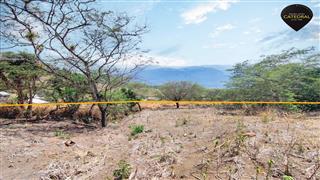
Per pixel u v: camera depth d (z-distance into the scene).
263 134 6.48
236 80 14.34
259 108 13.06
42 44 12.03
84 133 10.56
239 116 10.76
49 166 6.21
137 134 9.15
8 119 14.89
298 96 13.27
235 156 5.22
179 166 5.37
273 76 13.41
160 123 10.80
